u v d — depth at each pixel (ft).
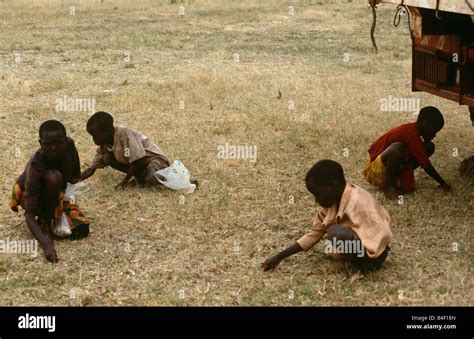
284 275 15.39
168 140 25.54
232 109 30.22
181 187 20.44
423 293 14.46
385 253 15.23
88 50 46.93
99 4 76.02
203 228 18.02
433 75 19.69
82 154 24.35
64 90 34.50
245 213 19.06
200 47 48.11
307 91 33.35
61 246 16.94
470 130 26.84
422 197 19.89
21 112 29.84
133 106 30.66
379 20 61.72
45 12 69.05
